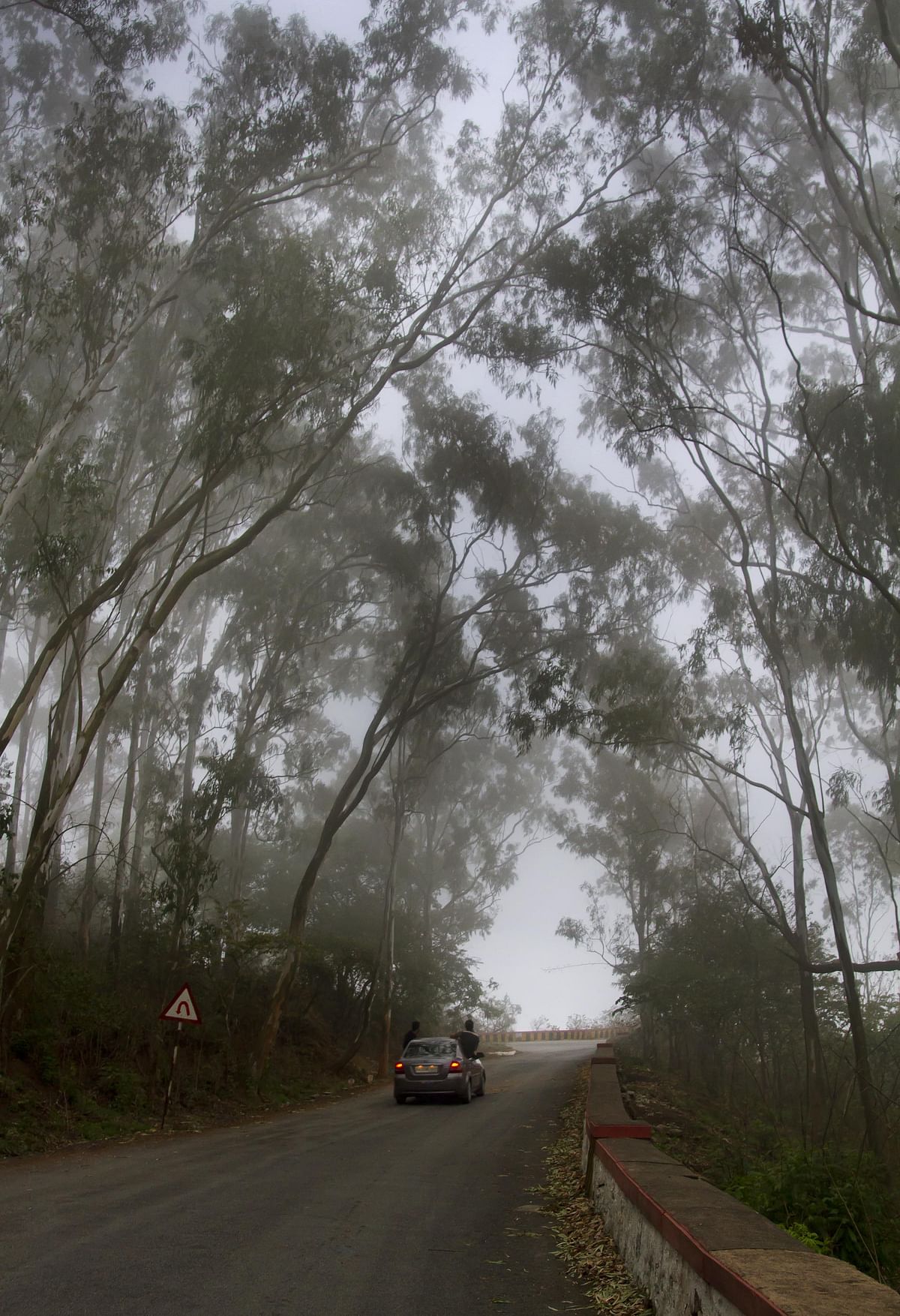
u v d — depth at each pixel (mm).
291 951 25578
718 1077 31453
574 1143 14062
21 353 22125
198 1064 21469
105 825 30828
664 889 39781
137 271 22484
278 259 21000
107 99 22906
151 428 25812
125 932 24484
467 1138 15180
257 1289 6059
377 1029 39531
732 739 26328
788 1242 4562
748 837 29266
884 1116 18781
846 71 22453
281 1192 9898
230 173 22641
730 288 25266
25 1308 5535
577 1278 6664
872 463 20719
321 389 22109
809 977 24422
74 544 19812
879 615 21859
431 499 28766
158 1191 9898
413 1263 6973
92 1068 18281
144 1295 5844
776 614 24500
